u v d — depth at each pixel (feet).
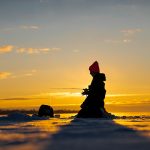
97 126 31.42
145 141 18.12
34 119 50.67
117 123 37.22
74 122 40.11
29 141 18.89
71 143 17.57
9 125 35.81
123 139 19.24
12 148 15.92
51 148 15.69
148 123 37.19
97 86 57.16
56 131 25.89
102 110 57.06
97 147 15.84
